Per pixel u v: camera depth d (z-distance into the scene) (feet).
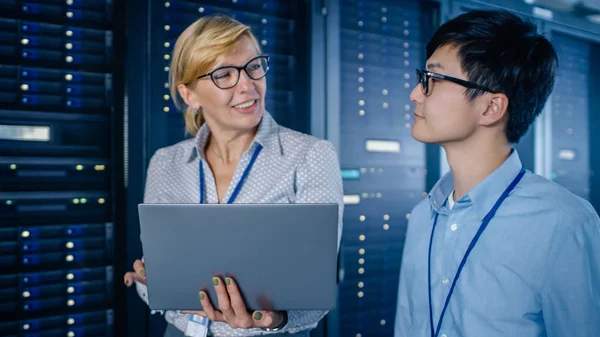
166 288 2.99
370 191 8.89
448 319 2.63
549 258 2.32
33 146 6.07
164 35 6.72
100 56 6.45
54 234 6.23
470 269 2.56
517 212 2.49
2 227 5.91
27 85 6.03
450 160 2.80
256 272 2.86
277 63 7.85
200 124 4.17
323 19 7.93
